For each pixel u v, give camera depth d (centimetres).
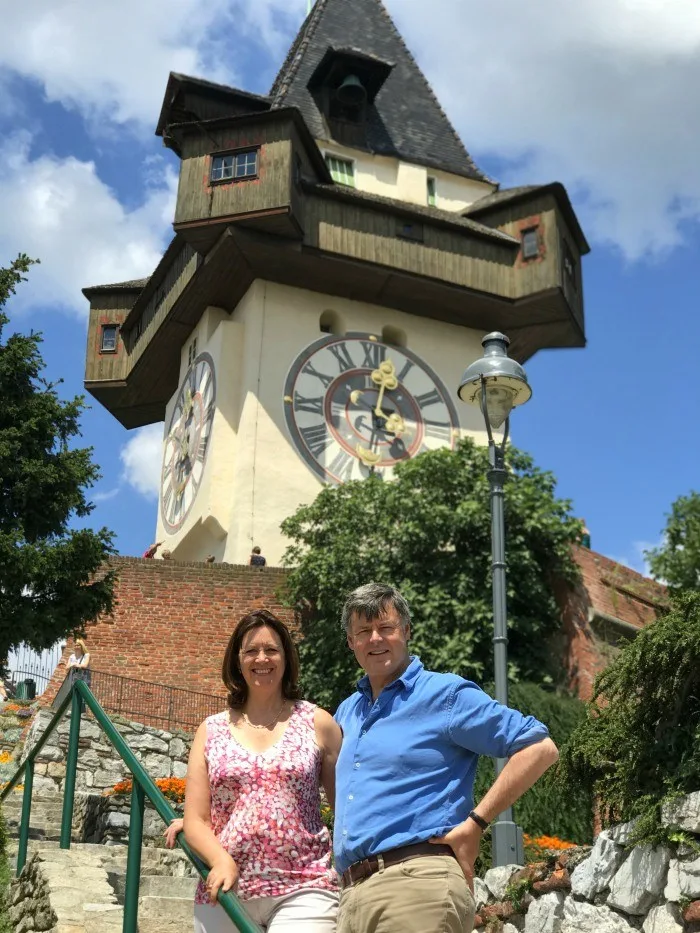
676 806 729
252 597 2436
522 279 3111
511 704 1891
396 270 2986
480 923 903
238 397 2972
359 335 3073
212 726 505
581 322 3206
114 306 3556
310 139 2961
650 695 804
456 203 3456
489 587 2136
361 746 450
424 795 438
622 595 2230
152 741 1855
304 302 3047
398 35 3788
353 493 2375
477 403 1358
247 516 2805
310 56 3572
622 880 758
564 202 3162
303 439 2916
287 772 488
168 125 3064
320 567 2266
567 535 2180
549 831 1457
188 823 481
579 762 860
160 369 3394
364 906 424
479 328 3225
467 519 2161
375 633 464
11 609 1666
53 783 1733
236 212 2831
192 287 3042
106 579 1761
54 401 1802
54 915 782
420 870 424
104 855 1012
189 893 933
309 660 2241
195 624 2400
